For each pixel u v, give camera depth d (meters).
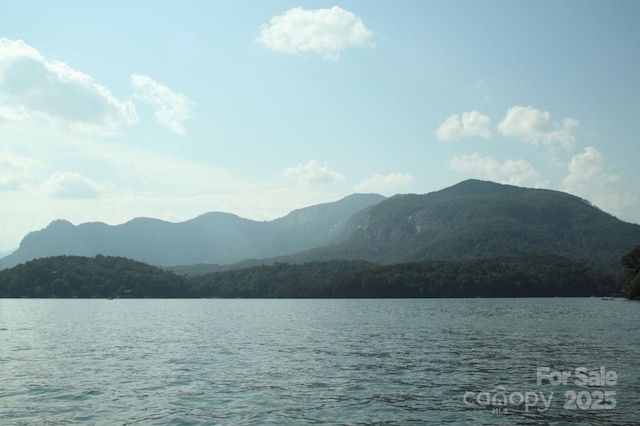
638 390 37.25
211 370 46.22
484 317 114.56
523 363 48.50
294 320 112.31
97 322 107.00
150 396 36.38
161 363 50.19
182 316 131.25
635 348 57.84
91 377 43.12
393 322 101.88
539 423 29.94
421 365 48.09
